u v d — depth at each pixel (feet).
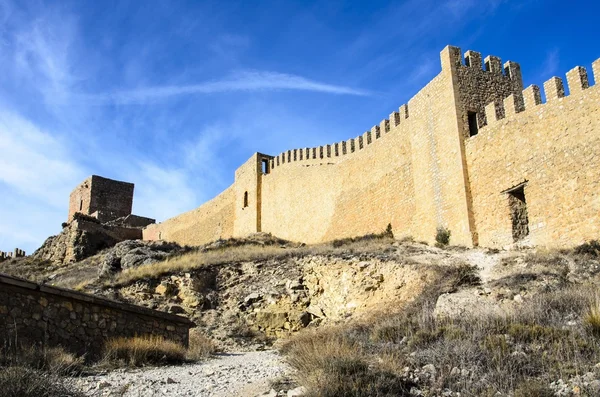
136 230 219.20
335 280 96.94
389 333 46.21
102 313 52.90
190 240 226.58
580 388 29.99
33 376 35.45
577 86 83.41
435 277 80.02
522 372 33.32
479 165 100.37
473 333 39.78
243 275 108.27
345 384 33.01
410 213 119.03
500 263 81.30
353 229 140.05
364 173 140.05
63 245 196.75
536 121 89.66
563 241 81.51
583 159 80.43
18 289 45.57
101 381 38.83
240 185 200.23
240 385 39.06
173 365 52.70
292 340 67.77
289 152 177.88
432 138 113.39
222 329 91.15
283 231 171.53
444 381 33.24
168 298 102.78
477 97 109.09
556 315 44.45
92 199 255.29
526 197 89.40
